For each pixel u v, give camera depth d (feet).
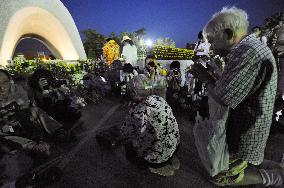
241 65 6.66
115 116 18.98
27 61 31.68
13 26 57.47
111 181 9.84
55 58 74.38
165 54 29.17
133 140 9.35
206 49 18.28
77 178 10.09
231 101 7.02
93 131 15.62
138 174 10.29
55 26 74.54
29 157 10.23
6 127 10.40
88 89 24.22
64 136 13.47
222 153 8.03
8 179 8.98
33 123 11.73
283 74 15.65
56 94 15.42
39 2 65.92
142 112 8.90
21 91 11.99
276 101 13.74
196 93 17.31
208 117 8.57
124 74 23.48
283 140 13.03
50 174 9.82
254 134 7.37
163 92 11.52
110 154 12.20
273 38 16.58
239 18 6.81
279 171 8.43
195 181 9.66
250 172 8.35
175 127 9.35
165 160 9.39
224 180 8.63
